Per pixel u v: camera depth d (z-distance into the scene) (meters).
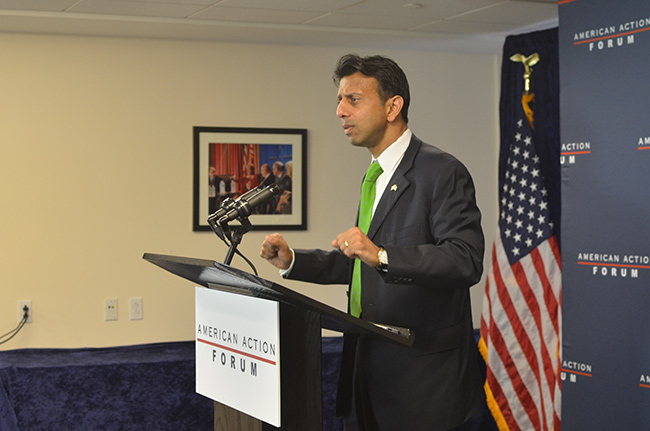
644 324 2.51
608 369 2.62
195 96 4.52
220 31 4.27
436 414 2.18
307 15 4.03
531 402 4.26
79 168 4.35
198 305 2.12
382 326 1.99
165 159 4.48
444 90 4.95
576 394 2.72
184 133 4.50
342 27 4.32
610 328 2.61
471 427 4.45
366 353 2.25
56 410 3.94
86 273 4.36
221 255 4.56
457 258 2.01
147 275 4.45
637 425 2.54
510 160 4.47
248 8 3.86
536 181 4.36
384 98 2.24
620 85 2.57
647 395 2.51
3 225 4.24
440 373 2.20
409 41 4.60
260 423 1.86
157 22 4.03
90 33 4.29
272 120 4.64
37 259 4.29
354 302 2.34
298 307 1.79
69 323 4.34
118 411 4.03
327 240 4.75
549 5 3.87
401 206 2.22
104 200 4.39
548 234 4.30
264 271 4.63
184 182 4.51
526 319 4.29
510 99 4.57
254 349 1.87
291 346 1.80
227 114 4.57
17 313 4.26
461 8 3.91
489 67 5.03
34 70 4.28
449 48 4.79
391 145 2.29
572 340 2.73
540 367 4.25
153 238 4.46
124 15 3.97
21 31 4.21
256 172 4.60
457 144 4.98
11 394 3.87
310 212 4.72
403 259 1.94
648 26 2.49
